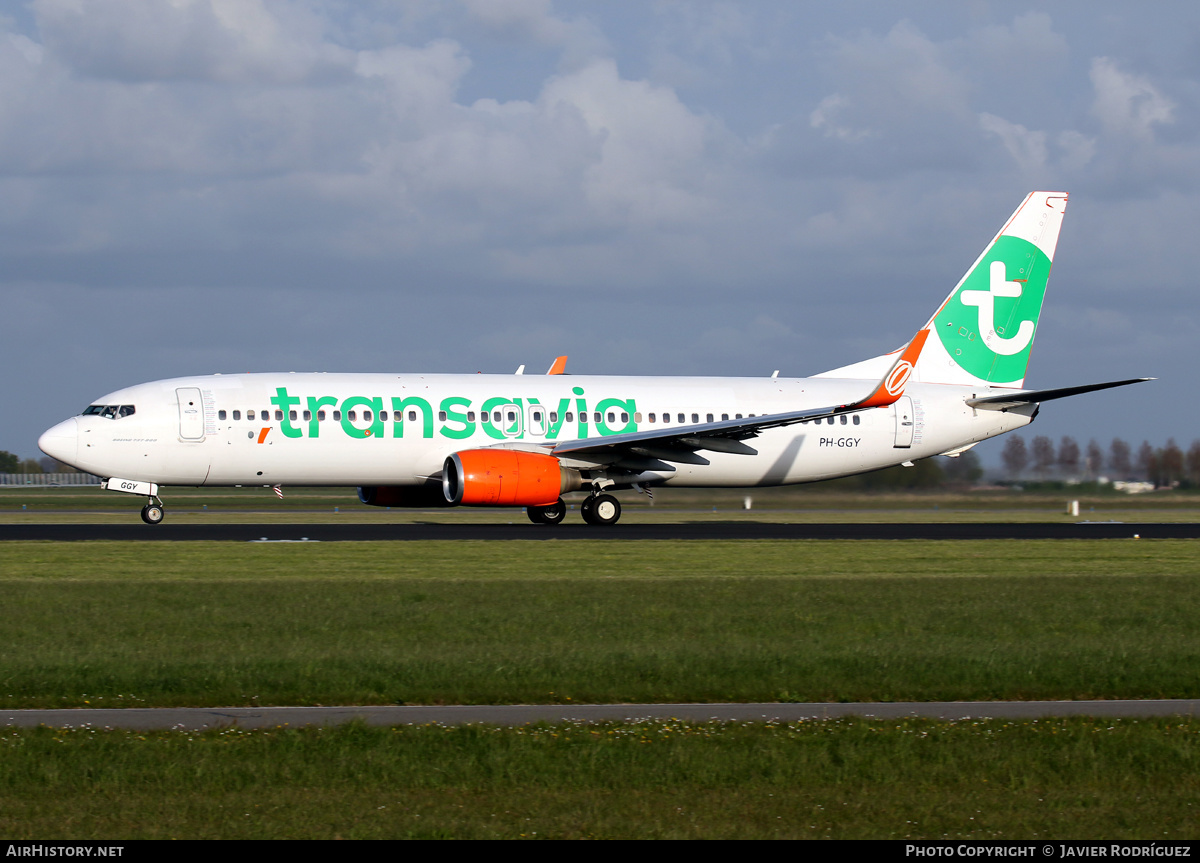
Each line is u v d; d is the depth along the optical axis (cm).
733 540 14238
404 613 7738
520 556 11888
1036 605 8450
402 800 3934
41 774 4094
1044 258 18550
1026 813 3891
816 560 11825
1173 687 5722
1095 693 5644
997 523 19112
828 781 4181
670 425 16875
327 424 15625
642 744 4516
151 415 15238
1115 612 8169
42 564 10775
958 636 7138
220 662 5969
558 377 17038
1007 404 18338
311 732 4625
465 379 16575
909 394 17975
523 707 5241
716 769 4256
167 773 4125
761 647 6612
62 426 15250
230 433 15400
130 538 13825
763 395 17525
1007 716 5138
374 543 13225
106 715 4969
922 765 4347
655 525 17188
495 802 3931
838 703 5412
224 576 9931
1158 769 4328
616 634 7044
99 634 6869
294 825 3678
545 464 15412
